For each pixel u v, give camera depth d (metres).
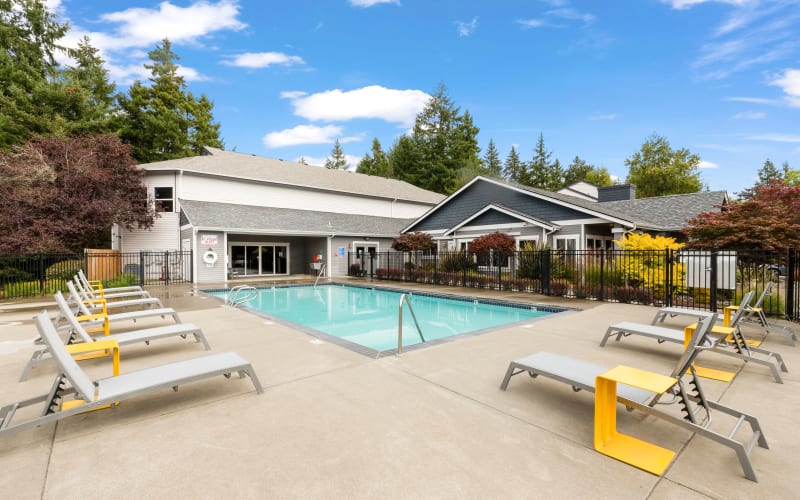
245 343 5.83
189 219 18.11
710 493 2.25
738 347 5.10
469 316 10.28
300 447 2.77
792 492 2.25
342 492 2.26
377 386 3.99
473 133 51.09
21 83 24.67
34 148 18.02
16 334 6.79
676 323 7.45
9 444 2.81
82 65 30.52
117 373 3.98
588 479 2.39
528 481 2.36
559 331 6.65
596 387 2.76
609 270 11.73
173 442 2.84
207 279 18.14
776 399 3.67
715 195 17.91
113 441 2.86
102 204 18.28
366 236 24.12
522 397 3.70
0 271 15.98
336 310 11.52
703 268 11.08
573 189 35.06
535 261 13.71
